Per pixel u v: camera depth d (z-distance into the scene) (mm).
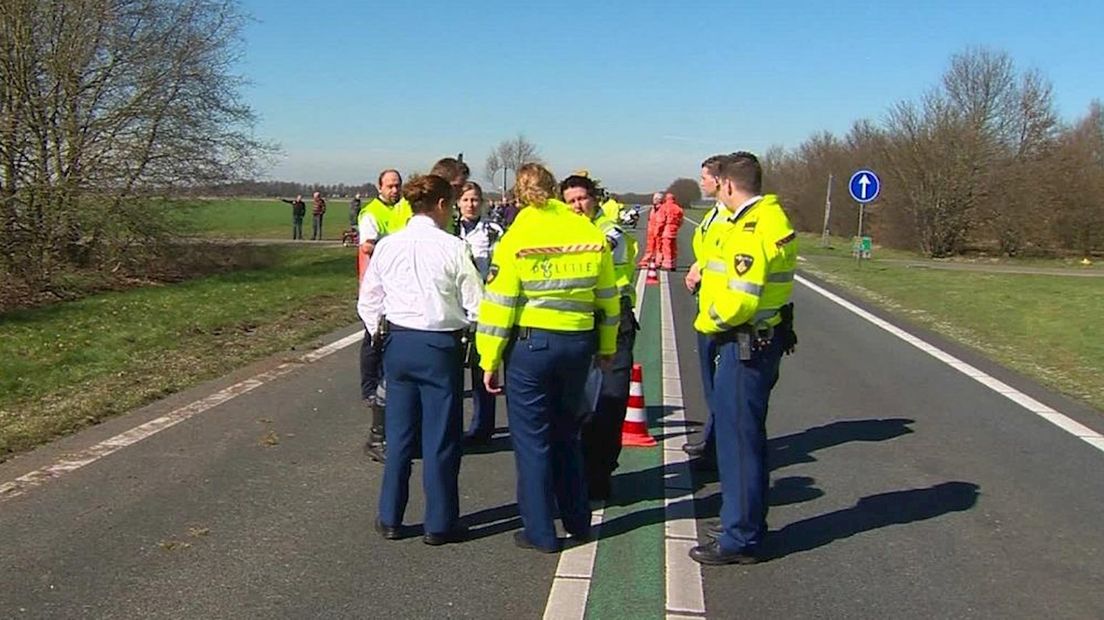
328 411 7609
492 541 4953
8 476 5766
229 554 4668
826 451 6816
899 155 37812
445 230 5008
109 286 17125
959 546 4977
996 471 6332
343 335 11797
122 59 18281
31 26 17094
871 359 10719
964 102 36344
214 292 16156
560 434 4922
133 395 7934
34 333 10828
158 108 18641
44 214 17078
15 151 16875
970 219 36125
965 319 14414
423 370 4785
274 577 4414
